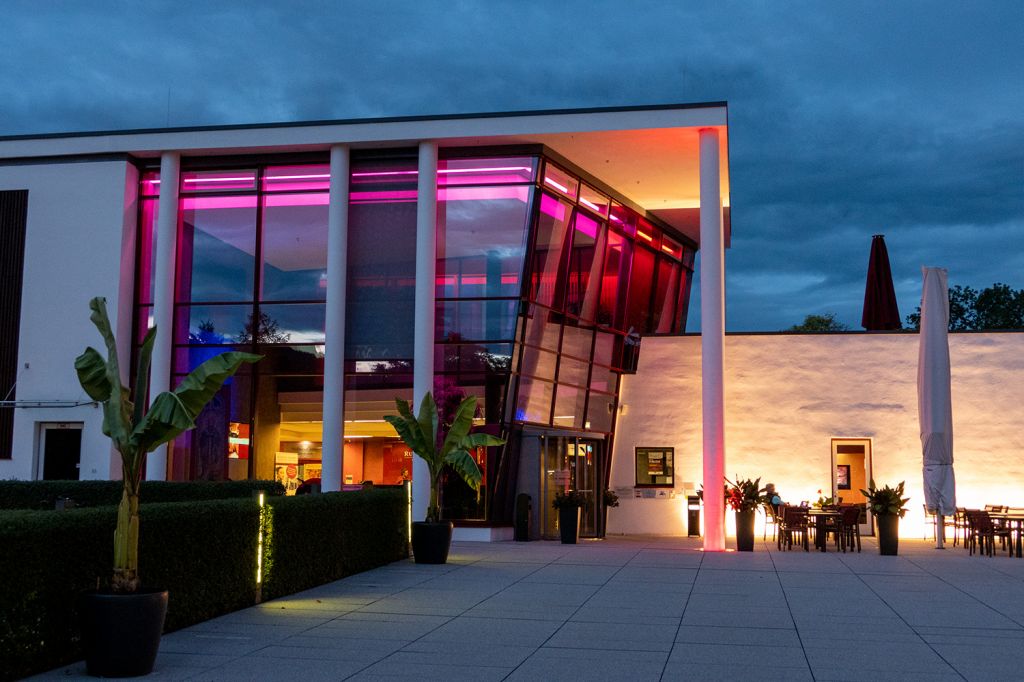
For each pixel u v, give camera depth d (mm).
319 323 23078
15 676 7805
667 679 8148
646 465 25812
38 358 23109
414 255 22797
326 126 22578
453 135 22047
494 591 13484
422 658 8945
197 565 10656
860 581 14766
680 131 21250
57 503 15750
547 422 23688
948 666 8641
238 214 23562
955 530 21453
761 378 25031
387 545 17000
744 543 20000
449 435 17812
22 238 23516
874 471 24375
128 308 23406
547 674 8312
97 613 7996
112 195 23344
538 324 23188
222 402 23234
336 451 22094
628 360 26438
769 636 10117
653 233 28938
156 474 22734
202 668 8461
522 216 22531
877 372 24672
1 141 23656
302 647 9414
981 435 23938
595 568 16375
